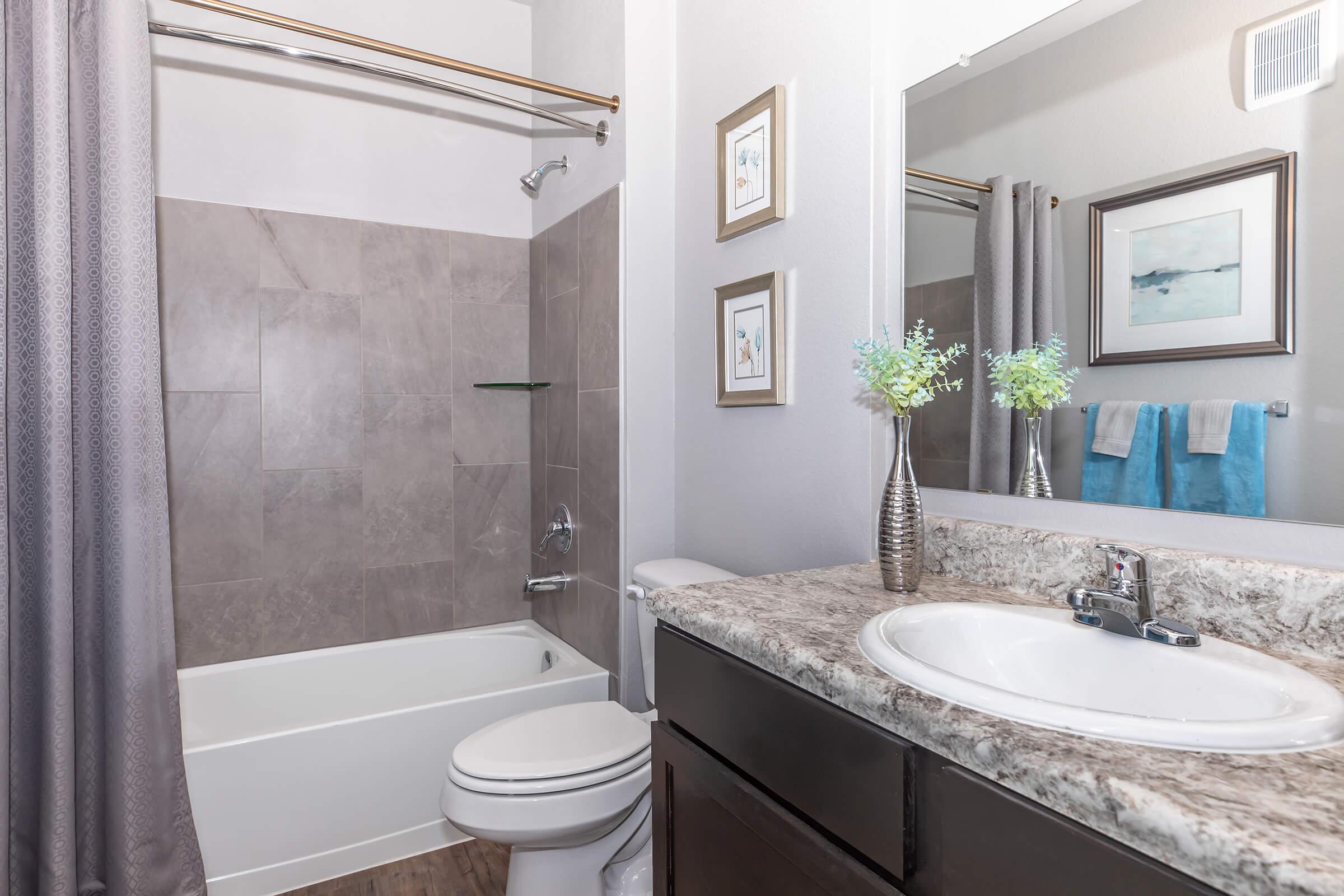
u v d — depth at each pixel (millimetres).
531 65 2811
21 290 1569
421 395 2637
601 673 2238
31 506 1580
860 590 1215
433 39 2645
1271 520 925
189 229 2283
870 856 780
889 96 1450
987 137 1262
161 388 1785
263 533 2400
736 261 1890
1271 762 596
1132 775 572
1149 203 1038
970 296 1303
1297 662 850
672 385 2195
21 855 1590
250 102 2369
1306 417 888
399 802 1984
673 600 1149
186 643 2297
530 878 1592
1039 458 1203
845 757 814
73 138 1637
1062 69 1146
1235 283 949
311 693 2400
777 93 1686
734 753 1009
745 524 1863
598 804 1492
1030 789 612
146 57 1680
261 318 2385
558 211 2570
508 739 1638
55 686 1541
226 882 1778
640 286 2135
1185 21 995
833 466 1577
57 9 1557
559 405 2566
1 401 1490
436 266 2658
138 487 1631
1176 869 528
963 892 686
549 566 2668
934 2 1357
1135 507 1068
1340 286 854
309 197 2453
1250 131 932
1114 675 897
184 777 1688
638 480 2145
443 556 2688
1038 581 1161
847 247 1534
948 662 992
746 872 985
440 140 2662
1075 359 1142
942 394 1368
